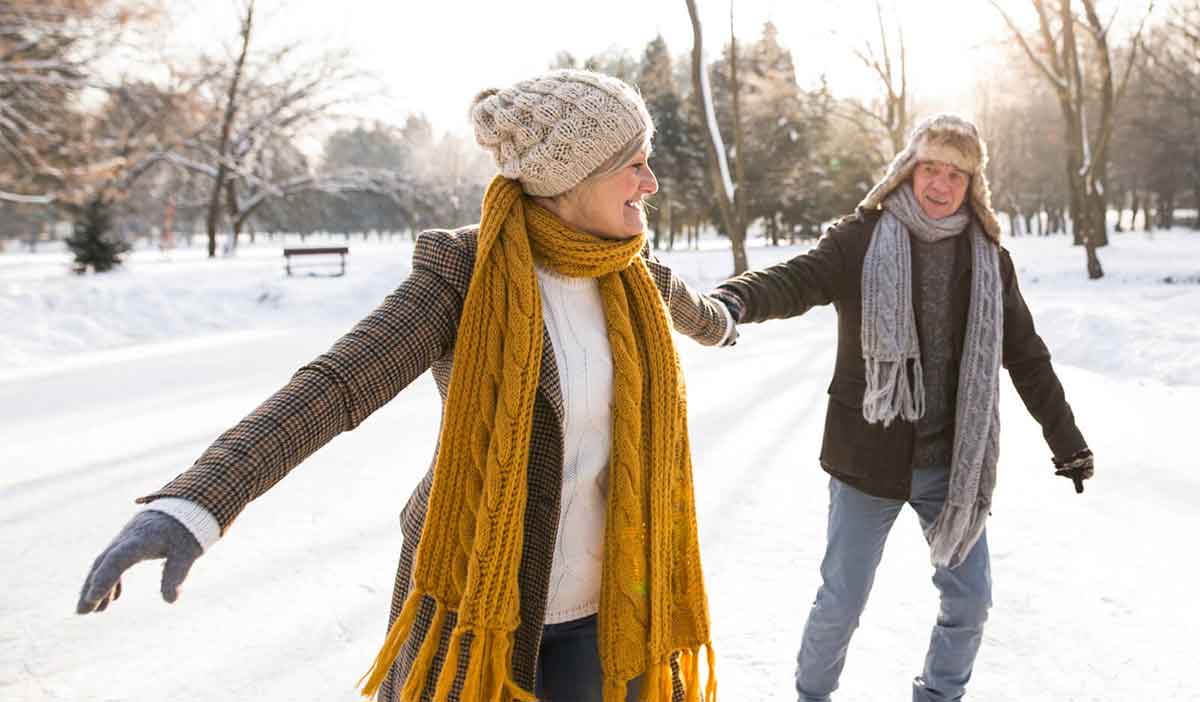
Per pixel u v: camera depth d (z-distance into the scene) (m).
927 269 2.29
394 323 1.34
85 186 20.47
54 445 6.05
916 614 3.14
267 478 1.14
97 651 2.98
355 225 67.44
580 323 1.54
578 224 1.53
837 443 2.31
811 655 2.35
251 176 31.66
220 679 2.79
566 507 1.52
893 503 2.29
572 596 1.56
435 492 1.40
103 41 19.03
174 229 54.47
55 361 10.78
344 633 3.11
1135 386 7.10
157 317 13.85
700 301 2.00
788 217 41.50
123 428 6.61
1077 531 3.89
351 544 4.00
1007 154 50.34
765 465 5.11
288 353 11.11
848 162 39.97
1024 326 2.35
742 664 2.79
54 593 3.49
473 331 1.40
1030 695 2.56
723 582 3.43
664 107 39.59
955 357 2.30
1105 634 2.91
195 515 1.06
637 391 1.53
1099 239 25.22
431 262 1.43
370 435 6.18
